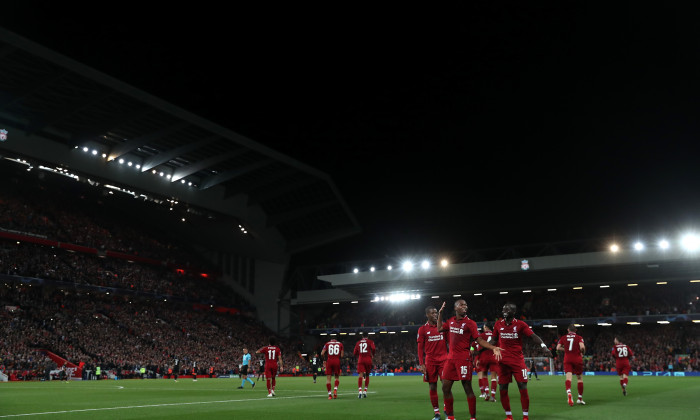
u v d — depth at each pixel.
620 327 65.81
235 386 31.94
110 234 64.56
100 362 49.62
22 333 47.78
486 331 17.33
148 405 16.14
